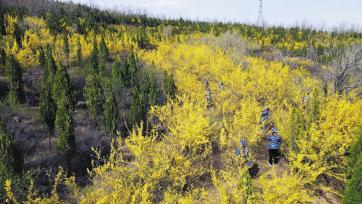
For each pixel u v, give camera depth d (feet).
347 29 258.78
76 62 100.83
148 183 32.04
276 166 41.55
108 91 67.51
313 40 208.74
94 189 33.86
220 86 66.90
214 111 56.13
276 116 47.98
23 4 184.24
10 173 37.14
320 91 55.77
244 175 30.14
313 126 38.06
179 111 47.96
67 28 140.36
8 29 109.09
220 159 41.50
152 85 67.67
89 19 164.45
